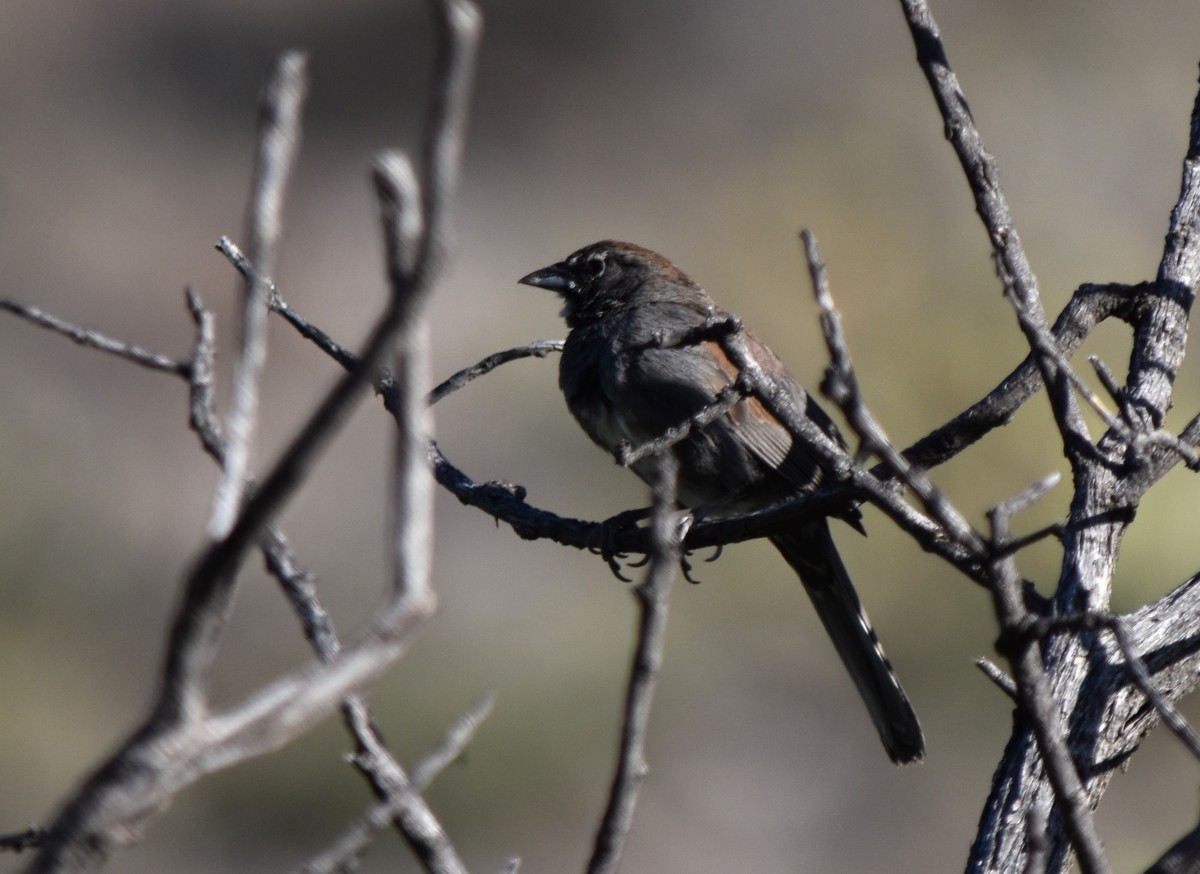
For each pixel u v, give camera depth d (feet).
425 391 8.13
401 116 74.23
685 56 71.46
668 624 46.39
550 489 51.29
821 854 45.96
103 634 50.42
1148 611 15.79
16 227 69.10
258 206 8.26
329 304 67.26
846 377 10.64
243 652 45.70
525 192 70.08
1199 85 19.39
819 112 66.54
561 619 45.75
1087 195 58.59
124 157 72.84
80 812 7.82
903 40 67.92
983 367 45.96
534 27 73.10
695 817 46.29
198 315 12.59
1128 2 63.77
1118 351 39.27
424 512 8.12
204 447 12.43
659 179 68.85
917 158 61.00
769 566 46.60
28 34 74.64
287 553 12.35
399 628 8.09
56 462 54.34
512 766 42.57
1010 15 64.08
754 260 56.49
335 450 52.95
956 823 45.34
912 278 50.06
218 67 75.66
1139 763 43.32
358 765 11.51
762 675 47.16
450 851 11.46
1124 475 16.25
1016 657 11.22
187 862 41.19
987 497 39.09
